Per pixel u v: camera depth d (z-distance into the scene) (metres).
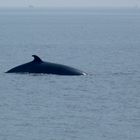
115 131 99.88
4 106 119.56
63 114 112.25
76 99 127.38
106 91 137.25
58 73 157.88
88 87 142.25
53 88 140.38
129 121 106.62
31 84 145.00
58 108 117.75
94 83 148.12
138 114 112.12
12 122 105.50
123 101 125.12
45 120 107.25
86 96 130.88
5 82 147.88
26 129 100.88
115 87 142.88
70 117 109.75
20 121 106.38
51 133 98.50
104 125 103.88
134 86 144.50
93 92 135.88
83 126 103.06
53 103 122.62
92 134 98.06
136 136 96.88
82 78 155.00
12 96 130.50
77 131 99.81
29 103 122.62
